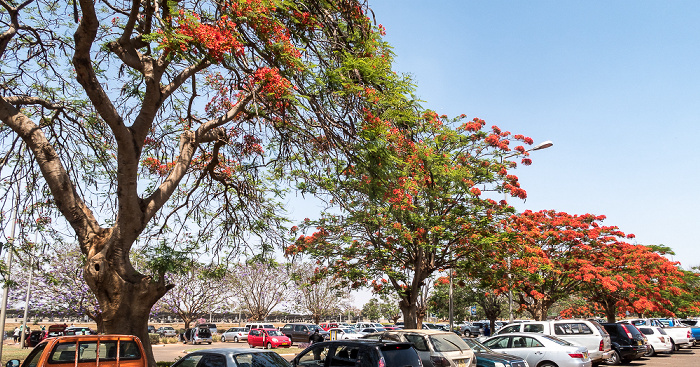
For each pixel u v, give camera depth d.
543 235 27.77
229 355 8.74
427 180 18.80
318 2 11.95
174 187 12.20
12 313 62.78
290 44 10.67
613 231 29.11
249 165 15.95
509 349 15.25
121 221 10.98
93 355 9.70
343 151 12.27
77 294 29.28
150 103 11.63
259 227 16.52
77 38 10.27
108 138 14.99
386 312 68.75
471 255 21.67
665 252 33.94
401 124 12.80
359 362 9.08
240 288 48.91
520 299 29.77
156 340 37.62
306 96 10.71
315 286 50.00
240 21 10.44
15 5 13.18
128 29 11.20
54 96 14.63
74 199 11.20
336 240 21.92
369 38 12.21
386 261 21.34
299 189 16.84
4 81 13.78
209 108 15.51
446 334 12.38
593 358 16.86
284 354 27.91
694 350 29.05
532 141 21.86
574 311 52.50
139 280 11.04
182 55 10.07
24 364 9.61
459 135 21.59
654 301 29.98
